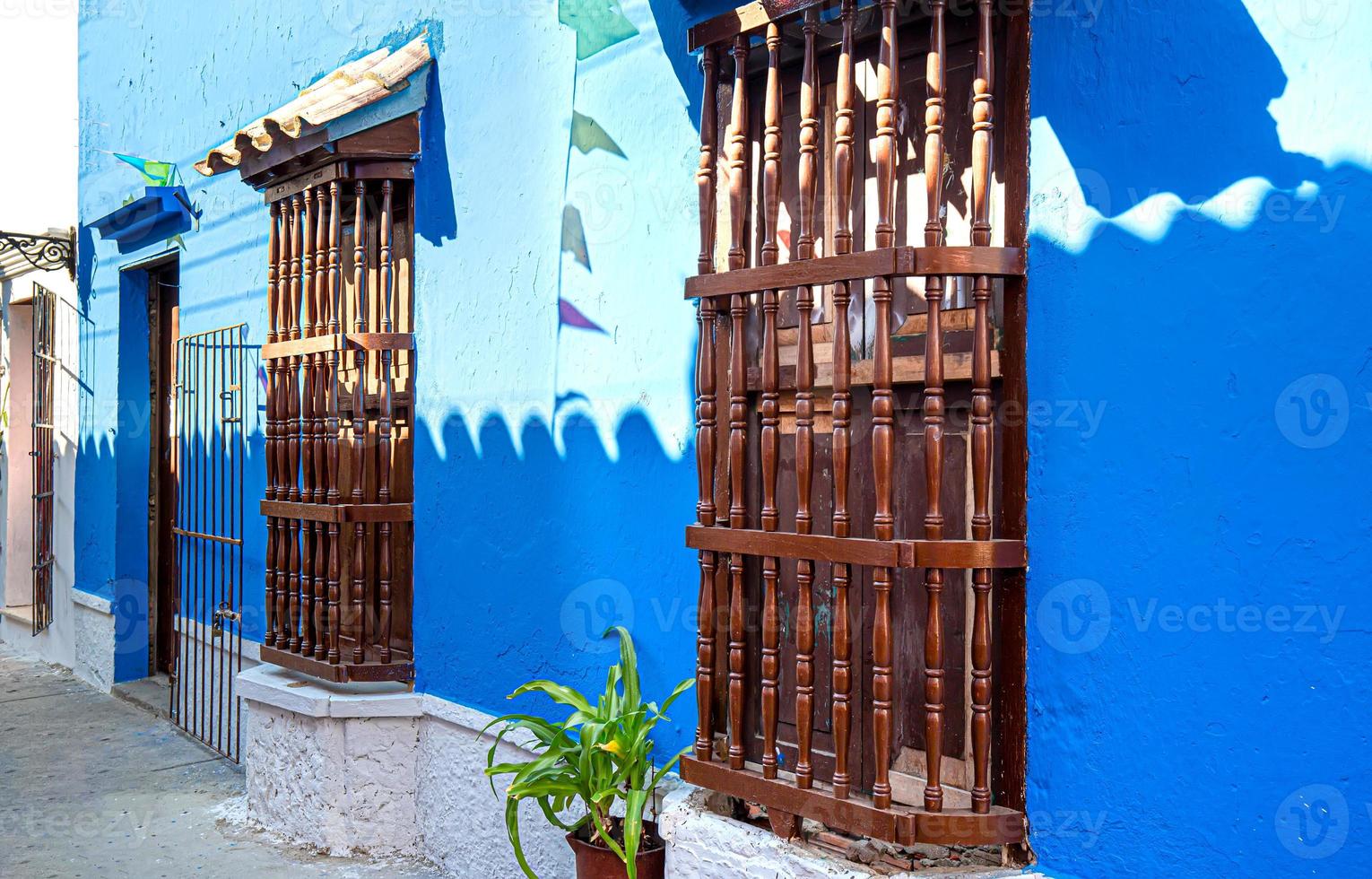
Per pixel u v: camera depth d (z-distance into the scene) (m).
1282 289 2.10
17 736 6.12
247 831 4.54
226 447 5.82
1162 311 2.27
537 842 3.71
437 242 4.32
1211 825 2.18
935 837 2.42
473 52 4.14
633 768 3.06
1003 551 2.45
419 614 4.35
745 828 2.77
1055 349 2.44
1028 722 2.48
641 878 3.01
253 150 4.55
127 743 5.98
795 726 2.93
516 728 3.45
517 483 3.90
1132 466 2.31
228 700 5.70
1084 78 2.40
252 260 5.50
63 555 8.08
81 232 7.70
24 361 8.99
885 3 2.50
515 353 3.92
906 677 2.69
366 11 4.76
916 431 2.68
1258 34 2.14
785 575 2.97
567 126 3.72
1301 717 2.06
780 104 2.88
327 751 4.25
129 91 7.04
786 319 3.00
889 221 2.51
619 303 3.51
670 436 3.32
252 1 5.66
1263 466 2.12
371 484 4.43
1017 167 2.50
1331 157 2.04
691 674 3.22
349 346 4.31
